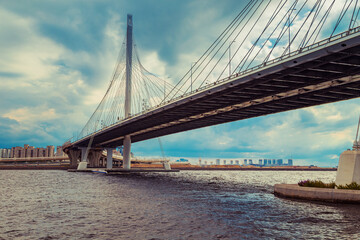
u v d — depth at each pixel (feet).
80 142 549.54
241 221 87.51
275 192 149.59
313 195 124.16
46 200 136.87
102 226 82.79
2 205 121.80
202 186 221.46
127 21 471.21
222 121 284.41
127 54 451.94
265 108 219.00
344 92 168.04
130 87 438.40
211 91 191.52
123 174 442.09
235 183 262.26
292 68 144.36
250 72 159.94
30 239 71.15
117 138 481.46
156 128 359.05
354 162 122.01
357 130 126.31
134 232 76.23
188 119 290.97
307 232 75.05
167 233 74.95
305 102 195.83
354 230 76.79
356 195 114.11
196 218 92.27
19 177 356.59
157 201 131.85
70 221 89.45
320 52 124.88
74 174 443.32
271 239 69.41
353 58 130.52
